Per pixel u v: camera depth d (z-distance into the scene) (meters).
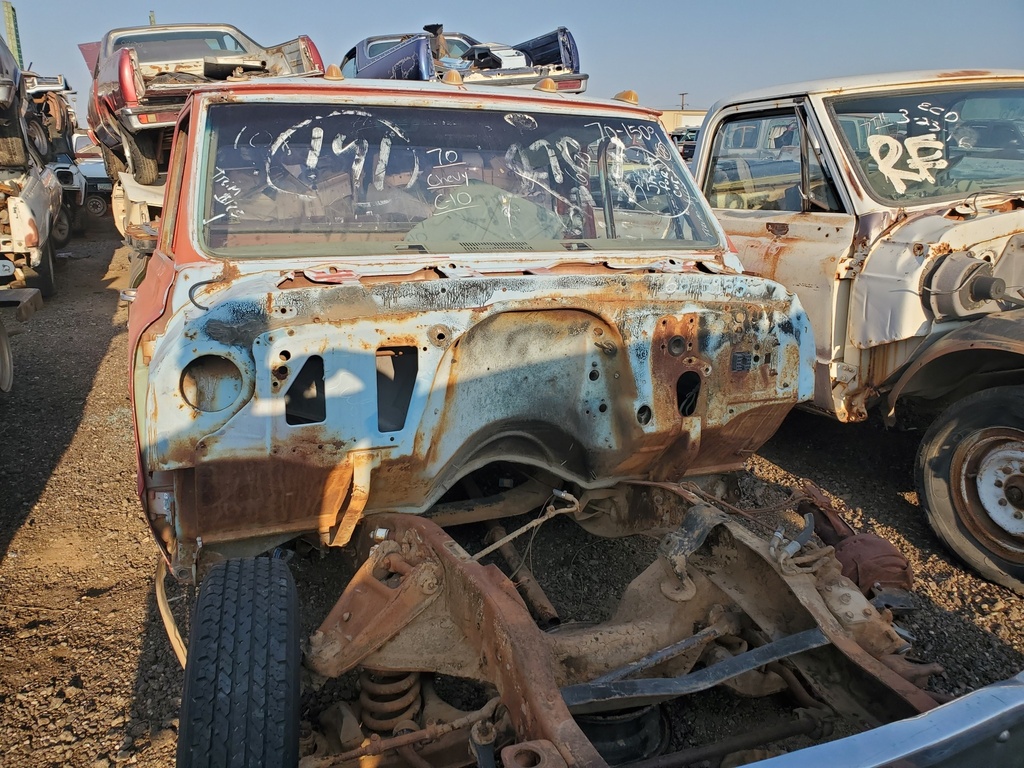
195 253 2.77
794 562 2.48
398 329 2.45
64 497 4.74
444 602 2.38
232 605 2.12
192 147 2.98
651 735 2.58
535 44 9.59
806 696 2.49
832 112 4.68
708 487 3.40
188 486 2.44
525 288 2.61
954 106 4.95
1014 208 4.37
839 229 4.46
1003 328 3.62
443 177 3.27
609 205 3.57
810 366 3.15
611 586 3.74
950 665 3.17
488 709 2.07
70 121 14.38
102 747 2.79
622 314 2.76
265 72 8.50
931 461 3.92
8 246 9.35
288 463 2.38
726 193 5.57
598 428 2.91
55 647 3.33
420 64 7.16
